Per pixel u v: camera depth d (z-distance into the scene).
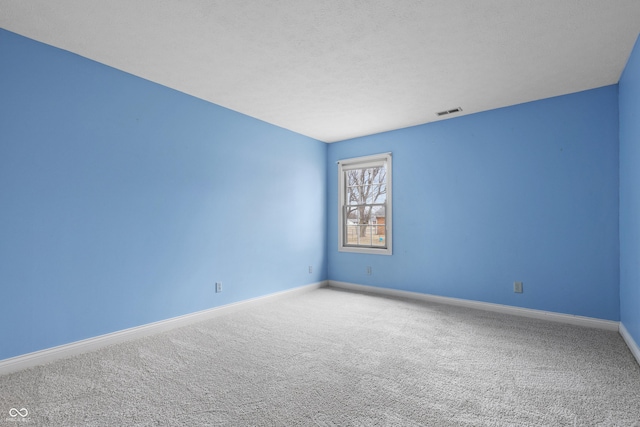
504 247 3.71
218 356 2.48
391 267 4.66
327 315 3.60
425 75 2.93
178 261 3.27
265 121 4.29
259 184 4.20
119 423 1.64
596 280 3.16
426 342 2.77
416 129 4.45
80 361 2.38
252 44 2.43
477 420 1.66
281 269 4.49
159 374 2.18
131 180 2.91
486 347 2.65
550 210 3.42
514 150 3.66
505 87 3.19
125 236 2.86
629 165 2.61
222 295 3.68
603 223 3.13
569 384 2.03
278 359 2.42
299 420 1.67
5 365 2.17
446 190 4.16
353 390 1.97
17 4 1.94
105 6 1.97
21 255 2.28
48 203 2.41
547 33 2.26
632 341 2.50
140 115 2.98
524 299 3.57
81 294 2.57
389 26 2.19
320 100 3.55
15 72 2.27
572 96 3.32
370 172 5.23
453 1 1.93
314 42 2.40
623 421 1.65
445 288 4.14
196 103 3.47
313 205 5.11
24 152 2.30
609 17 2.07
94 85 2.68
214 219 3.63
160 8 2.00
